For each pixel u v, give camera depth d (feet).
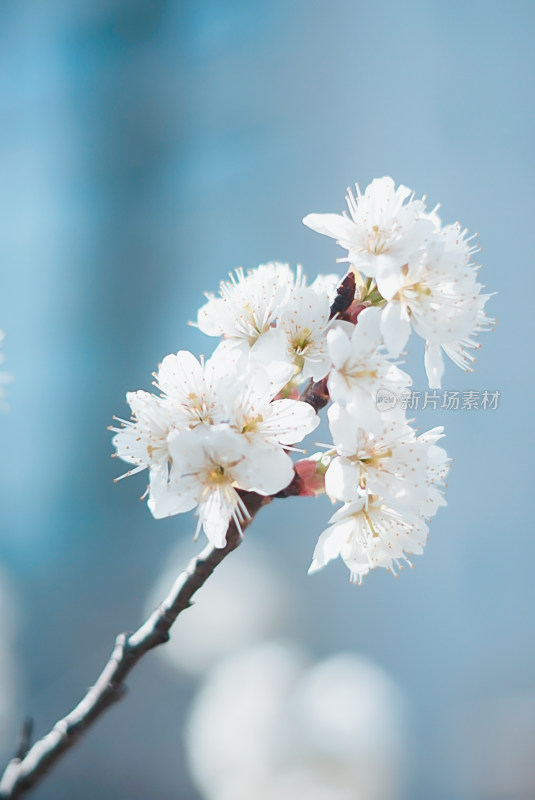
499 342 4.57
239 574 4.41
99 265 5.55
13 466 5.44
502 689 4.63
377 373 1.71
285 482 1.70
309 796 2.63
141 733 4.44
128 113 5.56
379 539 1.77
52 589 5.25
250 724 2.76
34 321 5.55
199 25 5.46
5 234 5.62
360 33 5.11
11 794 1.69
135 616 5.18
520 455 4.60
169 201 5.51
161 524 5.33
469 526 4.71
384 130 5.05
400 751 2.77
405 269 1.74
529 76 4.83
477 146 4.85
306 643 4.42
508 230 4.76
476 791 4.45
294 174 5.26
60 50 5.65
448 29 4.93
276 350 1.73
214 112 5.42
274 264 1.82
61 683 4.93
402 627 4.73
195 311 5.42
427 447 1.75
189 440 1.69
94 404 5.49
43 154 5.65
